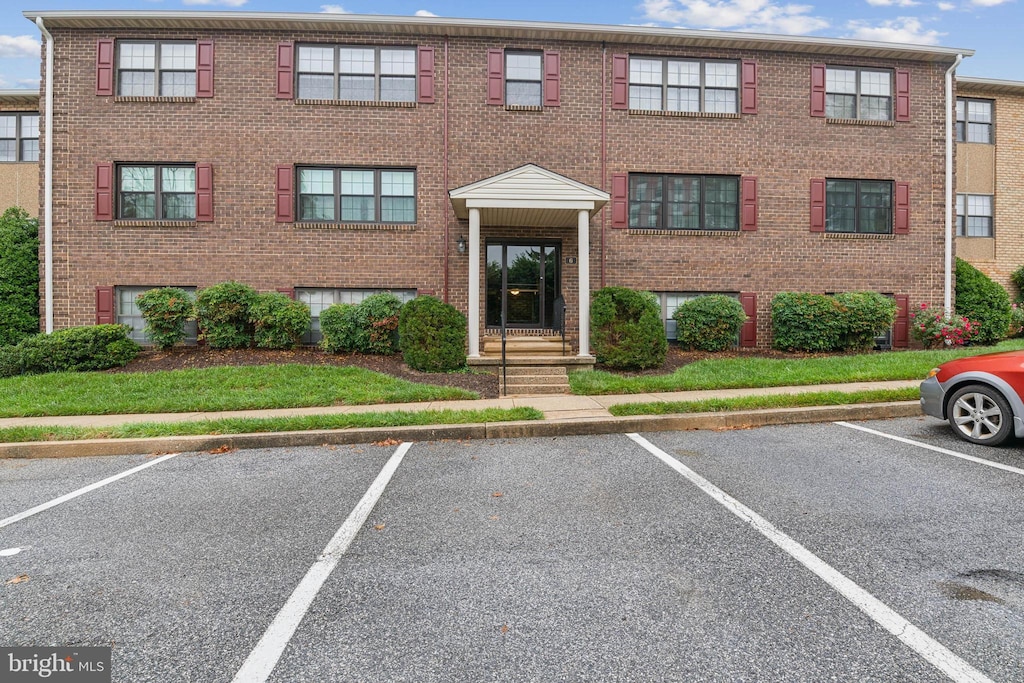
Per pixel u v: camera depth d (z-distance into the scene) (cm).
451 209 1250
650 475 499
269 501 445
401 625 261
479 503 432
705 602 277
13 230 1225
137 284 1209
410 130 1248
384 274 1245
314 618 269
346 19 1203
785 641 243
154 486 493
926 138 1341
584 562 325
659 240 1280
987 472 484
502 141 1255
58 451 621
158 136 1216
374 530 379
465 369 1030
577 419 695
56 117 1202
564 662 231
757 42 1273
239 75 1225
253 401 804
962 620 257
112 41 1208
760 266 1300
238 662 235
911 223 1337
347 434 654
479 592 292
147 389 885
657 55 1289
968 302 1346
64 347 1012
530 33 1245
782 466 518
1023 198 1645
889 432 646
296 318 1130
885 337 1328
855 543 344
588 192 1055
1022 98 1655
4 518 414
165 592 296
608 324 1057
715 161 1294
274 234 1230
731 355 1209
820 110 1310
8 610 280
